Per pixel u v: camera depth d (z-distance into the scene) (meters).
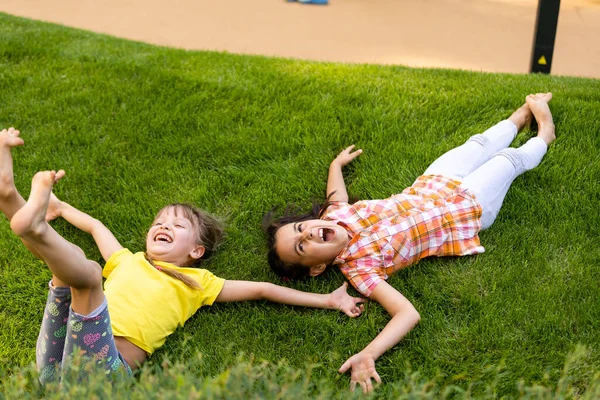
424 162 2.88
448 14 5.93
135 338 2.11
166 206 2.56
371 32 5.43
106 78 3.65
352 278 2.38
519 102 3.21
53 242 1.62
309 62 3.99
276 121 3.20
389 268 2.42
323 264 2.42
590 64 4.68
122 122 3.24
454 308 2.27
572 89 3.38
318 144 3.02
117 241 2.50
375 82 3.55
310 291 2.41
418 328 2.20
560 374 1.98
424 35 5.36
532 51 4.10
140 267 2.30
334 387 1.99
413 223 2.46
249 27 5.54
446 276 2.39
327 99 3.35
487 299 2.26
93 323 1.81
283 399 1.54
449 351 2.10
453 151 2.77
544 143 2.81
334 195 2.71
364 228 2.48
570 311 2.20
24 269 2.45
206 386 1.45
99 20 5.61
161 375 1.59
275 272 2.47
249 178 2.86
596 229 2.51
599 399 1.58
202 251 2.47
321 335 2.21
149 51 4.14
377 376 2.00
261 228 2.62
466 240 2.48
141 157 3.01
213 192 2.79
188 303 2.27
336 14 5.90
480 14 5.96
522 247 2.47
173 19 5.70
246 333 2.22
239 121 3.23
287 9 6.03
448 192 2.58
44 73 3.71
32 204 1.57
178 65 3.85
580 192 2.68
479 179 2.58
